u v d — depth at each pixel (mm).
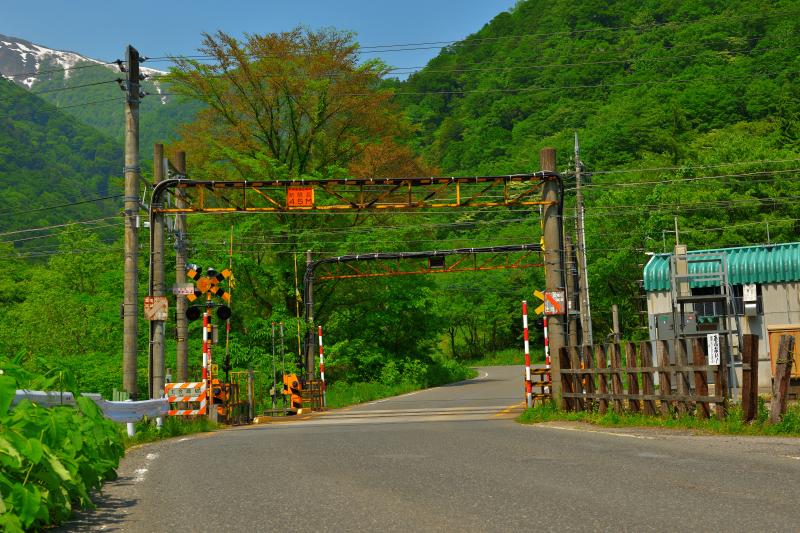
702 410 13312
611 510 5785
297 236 40250
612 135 85312
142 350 33781
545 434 12672
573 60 124562
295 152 44969
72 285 50375
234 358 37656
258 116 44062
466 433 13195
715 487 6746
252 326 38875
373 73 44625
